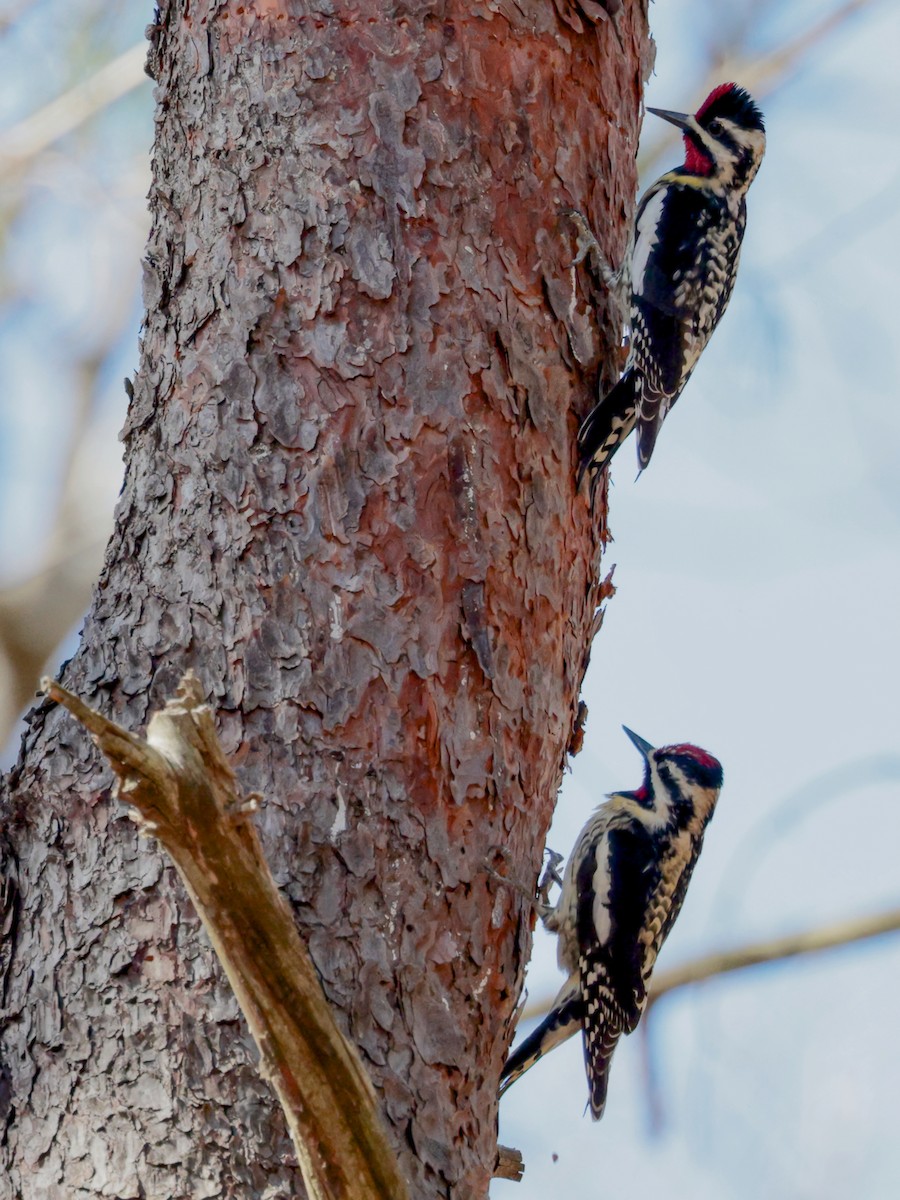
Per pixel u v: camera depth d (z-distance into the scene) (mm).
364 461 6898
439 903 6609
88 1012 6387
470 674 6887
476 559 6969
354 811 6520
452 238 7254
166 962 6344
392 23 7418
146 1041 6281
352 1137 5133
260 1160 6082
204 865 4805
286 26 7445
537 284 7543
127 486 7277
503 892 6871
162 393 7273
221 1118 6137
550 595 7328
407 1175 6246
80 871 6590
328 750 6566
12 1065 6469
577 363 7715
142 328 7570
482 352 7195
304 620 6703
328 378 6973
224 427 6988
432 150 7297
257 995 5000
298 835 6445
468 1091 6598
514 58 7641
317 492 6840
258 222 7238
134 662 6801
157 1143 6160
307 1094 5086
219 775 4785
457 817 6742
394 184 7207
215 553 6840
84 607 13664
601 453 7902
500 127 7527
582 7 8031
